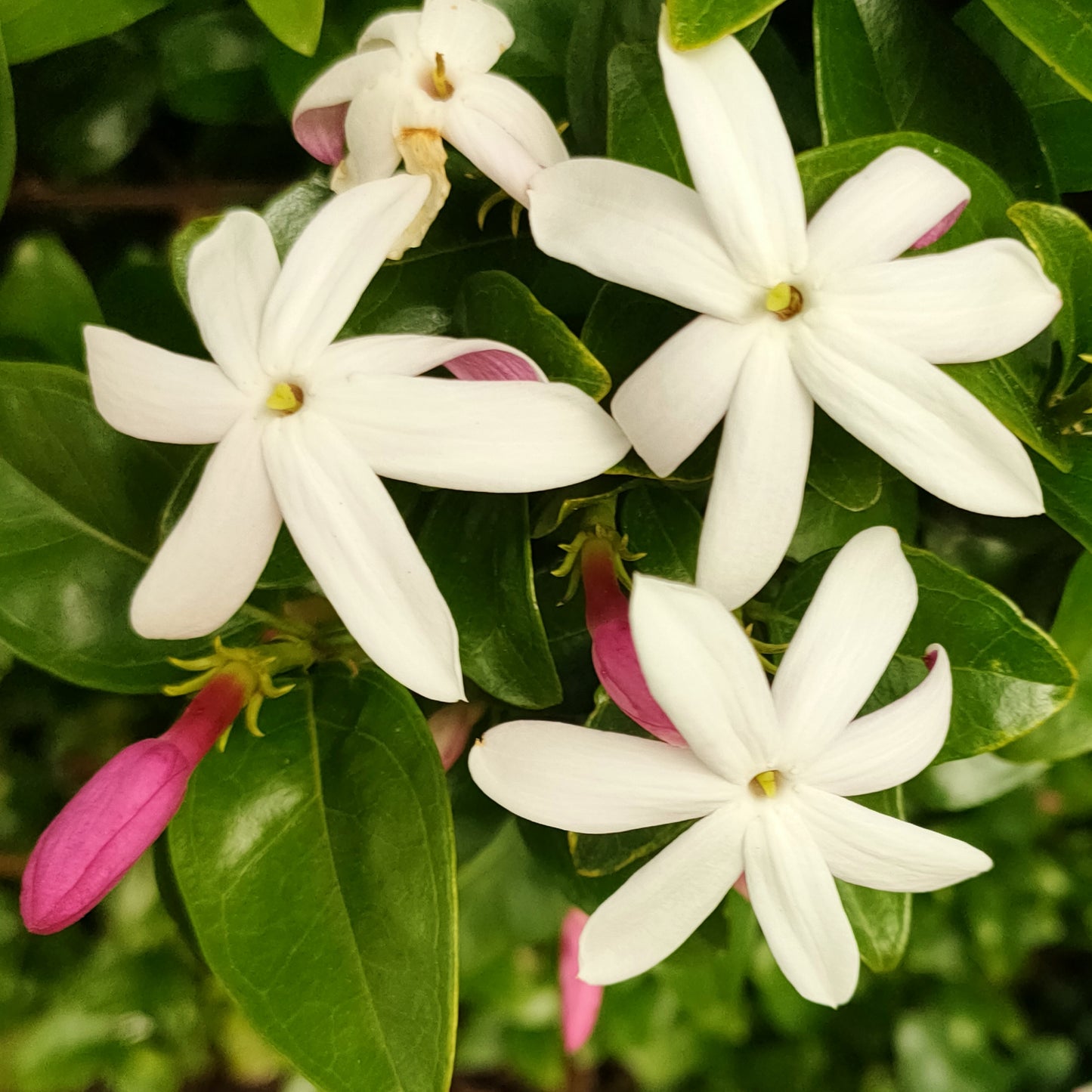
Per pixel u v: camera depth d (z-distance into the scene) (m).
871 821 0.10
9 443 0.11
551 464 0.09
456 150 0.11
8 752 0.19
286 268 0.09
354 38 0.11
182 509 0.10
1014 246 0.08
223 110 0.12
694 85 0.08
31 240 0.12
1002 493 0.09
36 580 0.11
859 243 0.09
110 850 0.09
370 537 0.09
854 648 0.09
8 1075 0.25
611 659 0.10
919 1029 0.26
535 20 0.11
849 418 0.09
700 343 0.09
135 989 0.24
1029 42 0.09
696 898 0.10
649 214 0.09
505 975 0.26
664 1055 0.27
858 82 0.11
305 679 0.12
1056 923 0.25
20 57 0.11
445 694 0.09
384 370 0.09
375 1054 0.10
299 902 0.11
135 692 0.11
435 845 0.11
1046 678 0.11
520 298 0.10
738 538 0.09
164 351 0.09
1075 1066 0.27
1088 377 0.11
